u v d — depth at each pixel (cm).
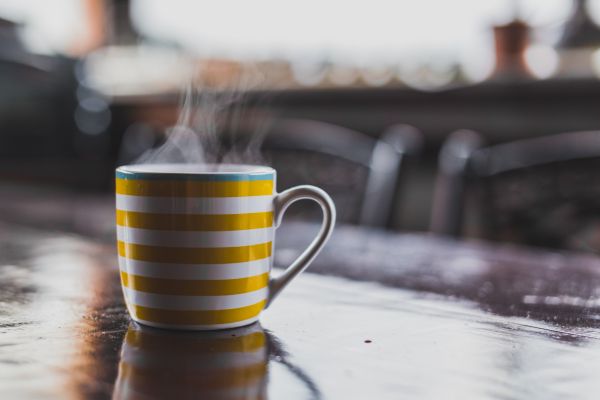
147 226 55
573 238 114
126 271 56
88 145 289
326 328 56
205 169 62
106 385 45
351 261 81
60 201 137
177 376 46
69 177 283
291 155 146
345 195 134
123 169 57
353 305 62
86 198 144
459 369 48
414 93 202
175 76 278
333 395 44
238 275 55
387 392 45
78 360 49
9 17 289
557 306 63
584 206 113
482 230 119
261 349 51
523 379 47
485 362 49
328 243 92
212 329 55
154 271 55
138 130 271
